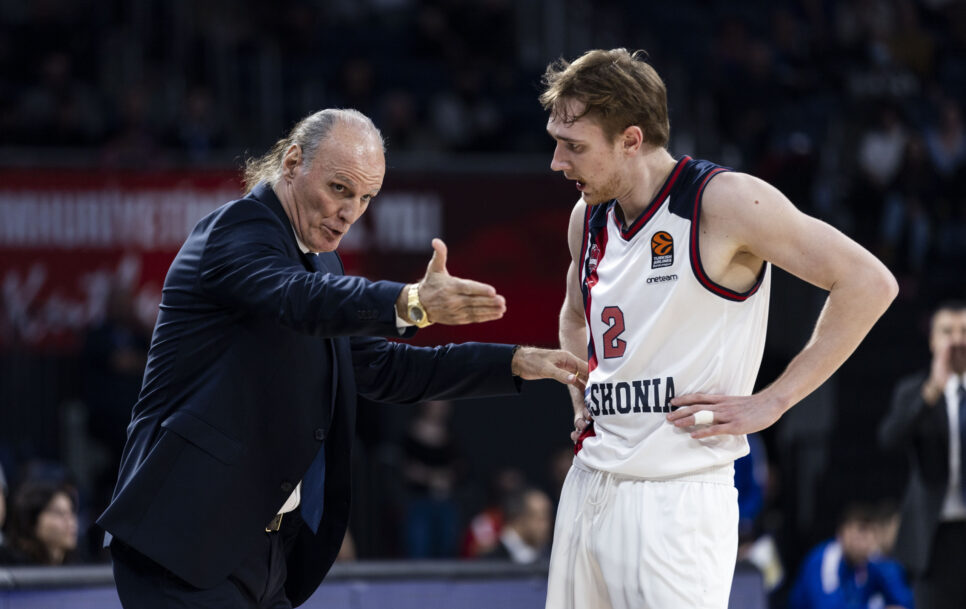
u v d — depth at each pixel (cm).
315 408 714
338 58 2964
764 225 649
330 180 687
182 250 712
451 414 2375
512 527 1747
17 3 2802
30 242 2016
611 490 691
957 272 2794
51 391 2005
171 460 678
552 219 2138
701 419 656
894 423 1346
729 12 3444
